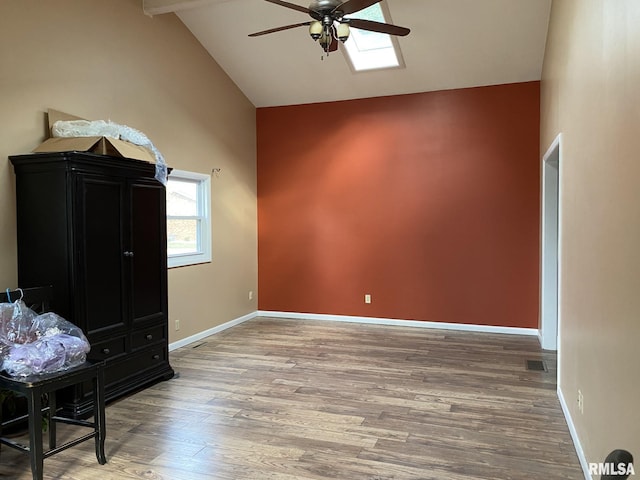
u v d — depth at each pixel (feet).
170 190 16.89
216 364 14.93
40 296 10.07
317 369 14.39
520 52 16.70
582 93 9.21
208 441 9.75
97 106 13.46
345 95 20.29
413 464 8.79
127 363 12.20
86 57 13.08
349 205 20.72
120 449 9.43
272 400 11.94
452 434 10.00
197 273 17.87
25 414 10.43
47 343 8.52
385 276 20.34
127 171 12.05
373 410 11.28
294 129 21.44
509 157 18.43
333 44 12.53
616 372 6.57
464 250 19.17
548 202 16.46
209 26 17.21
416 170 19.65
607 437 6.98
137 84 14.96
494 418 10.78
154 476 8.42
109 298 11.59
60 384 8.12
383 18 15.83
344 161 20.71
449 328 19.48
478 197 18.88
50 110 11.90
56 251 10.71
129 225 12.21
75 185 10.61
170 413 11.18
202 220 18.40
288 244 21.74
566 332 10.94
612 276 6.89
